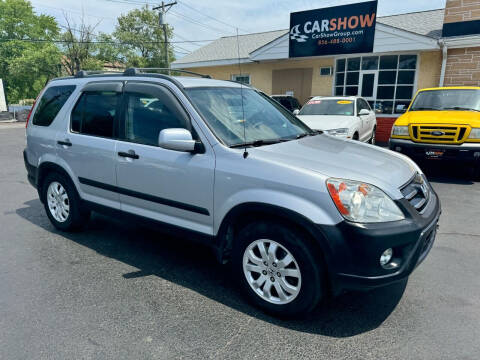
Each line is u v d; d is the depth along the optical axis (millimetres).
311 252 2430
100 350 2320
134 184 3379
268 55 13773
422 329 2547
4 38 41469
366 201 2352
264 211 2551
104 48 37188
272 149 2854
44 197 4465
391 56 12320
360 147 3396
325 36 12242
